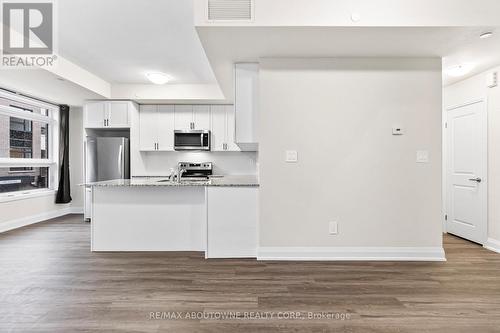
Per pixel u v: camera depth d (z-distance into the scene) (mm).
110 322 1976
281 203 3240
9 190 5062
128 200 3557
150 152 6227
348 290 2453
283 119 3236
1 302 2246
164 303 2232
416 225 3234
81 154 6230
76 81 4367
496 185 3604
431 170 3232
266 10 2520
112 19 2934
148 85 5445
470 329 1898
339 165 3236
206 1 2523
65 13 2811
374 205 3236
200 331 1878
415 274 2803
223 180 4090
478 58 3283
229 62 3410
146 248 3564
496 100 3586
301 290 2451
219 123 5934
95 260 3230
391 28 2561
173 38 3402
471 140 3992
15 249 3652
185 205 3561
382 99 3227
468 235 4047
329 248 3236
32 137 5512
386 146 3230
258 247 3268
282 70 3238
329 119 3234
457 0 2508
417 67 3232
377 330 1886
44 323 1960
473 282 2619
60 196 5840
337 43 2875
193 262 3158
